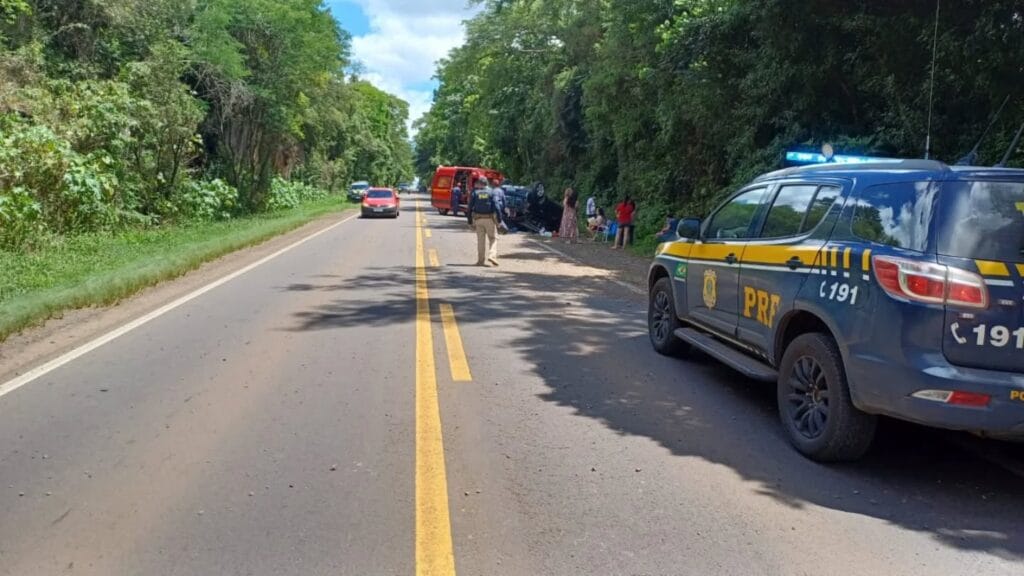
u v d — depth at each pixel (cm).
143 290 1252
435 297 1213
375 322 991
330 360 782
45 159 1838
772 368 609
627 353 841
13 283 1159
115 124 2258
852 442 502
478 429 574
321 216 3834
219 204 2936
